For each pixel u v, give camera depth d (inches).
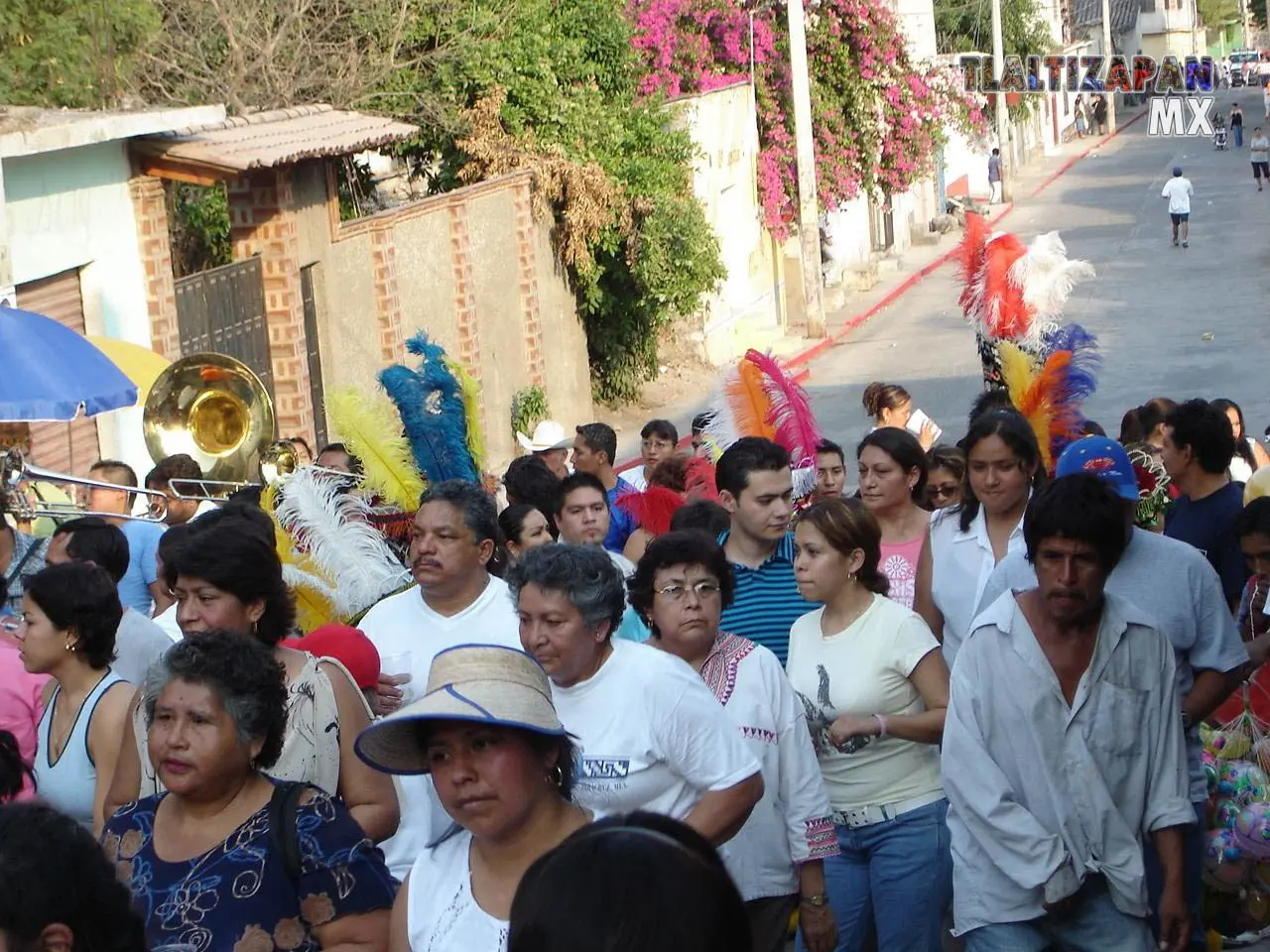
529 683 163.3
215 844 174.7
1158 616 234.8
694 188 1209.4
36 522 438.3
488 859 165.0
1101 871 216.4
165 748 173.9
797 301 1472.7
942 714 248.8
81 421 598.9
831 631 257.8
